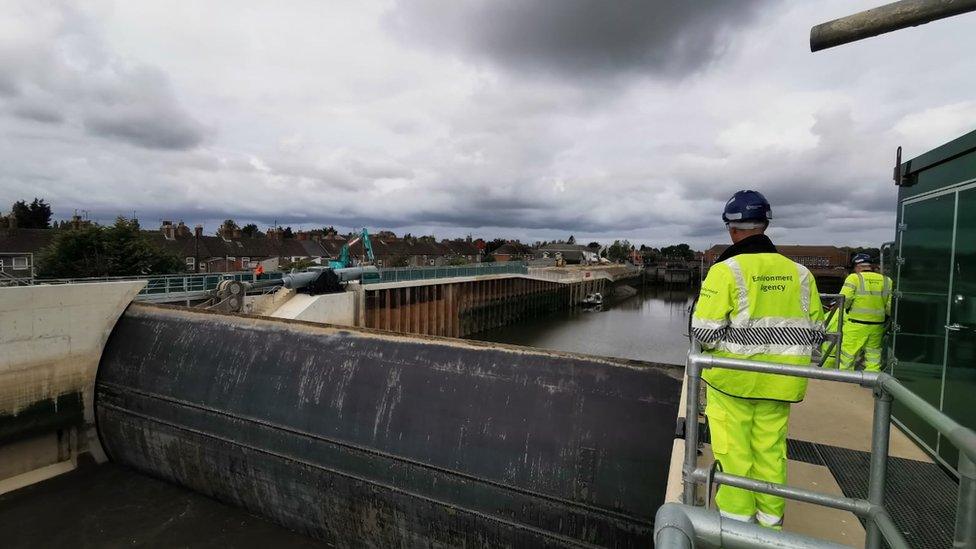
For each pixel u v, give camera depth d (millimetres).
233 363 10758
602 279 73625
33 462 11797
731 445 3027
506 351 8453
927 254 5207
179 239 61094
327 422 9164
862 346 6410
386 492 8406
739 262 2936
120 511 10445
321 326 10477
